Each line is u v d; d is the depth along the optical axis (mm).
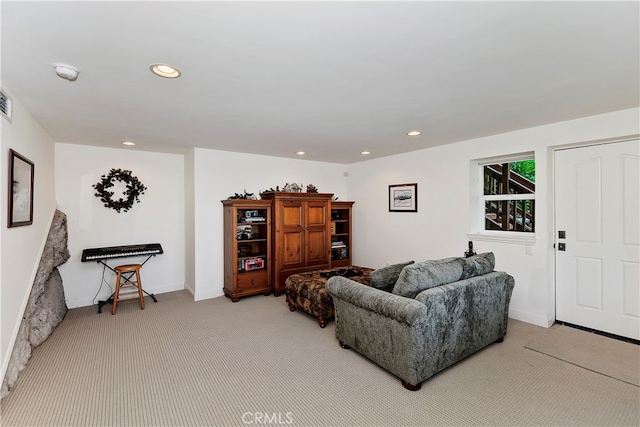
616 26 1441
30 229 2652
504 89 2232
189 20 1378
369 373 2412
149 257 4621
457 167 3992
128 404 2018
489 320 2723
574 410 1938
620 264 2947
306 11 1315
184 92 2248
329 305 3352
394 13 1335
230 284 4352
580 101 2482
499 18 1379
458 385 2229
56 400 2051
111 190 4281
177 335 3141
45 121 2936
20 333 2396
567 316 3305
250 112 2730
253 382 2285
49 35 1494
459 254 3984
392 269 2857
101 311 3881
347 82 2096
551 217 3326
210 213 4484
